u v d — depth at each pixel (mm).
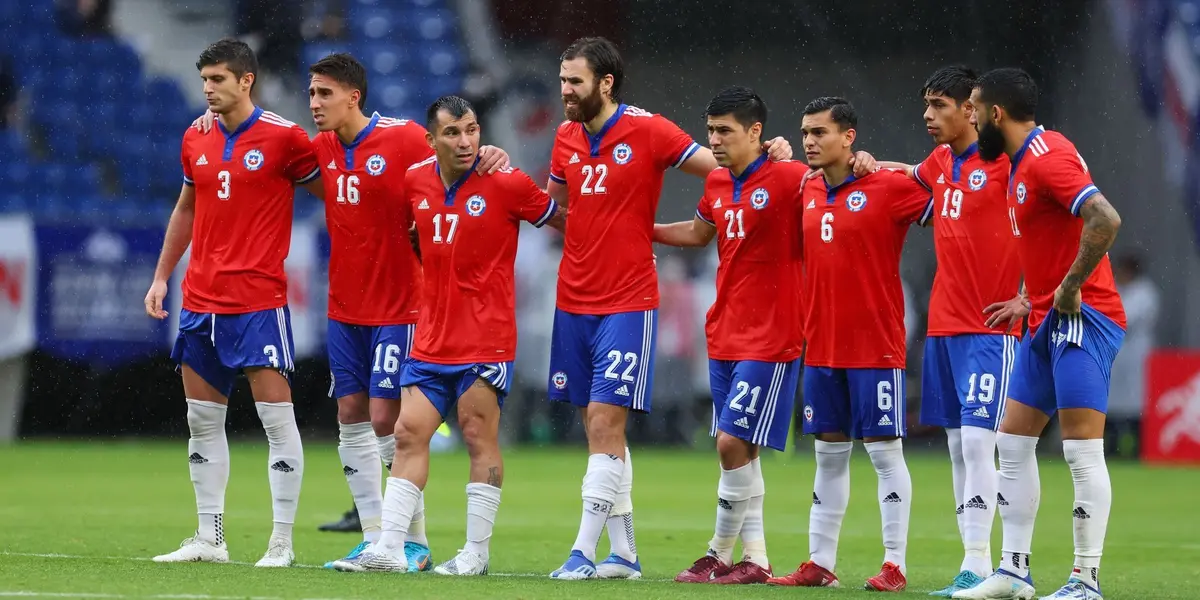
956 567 30219
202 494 26281
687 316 70312
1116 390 68125
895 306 25172
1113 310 22516
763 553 26156
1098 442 22234
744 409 25391
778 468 61188
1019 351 23203
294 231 62969
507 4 83562
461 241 24672
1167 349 75438
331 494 46781
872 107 81125
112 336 62531
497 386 24969
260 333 25891
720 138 25250
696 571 25703
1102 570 29531
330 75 25969
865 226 24953
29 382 65375
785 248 25500
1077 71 76812
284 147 26312
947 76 25031
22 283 61781
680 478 55406
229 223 26000
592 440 25531
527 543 33188
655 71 84062
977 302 24922
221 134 26234
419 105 81062
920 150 80688
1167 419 65688
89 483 48906
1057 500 49688
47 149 75500
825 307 25344
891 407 25000
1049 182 21953
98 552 28094
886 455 25203
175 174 76625
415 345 25094
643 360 25672
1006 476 23156
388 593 20859
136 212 74812
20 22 77500
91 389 65688
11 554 27125
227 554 26609
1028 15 77500
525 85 83062
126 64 78188
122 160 76125
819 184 25484
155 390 66000
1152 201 76438
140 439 67000
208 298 25953
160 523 35781
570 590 22219
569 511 42312
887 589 24734
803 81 82562
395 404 26625
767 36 82812
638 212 25812
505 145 81812
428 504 43906
